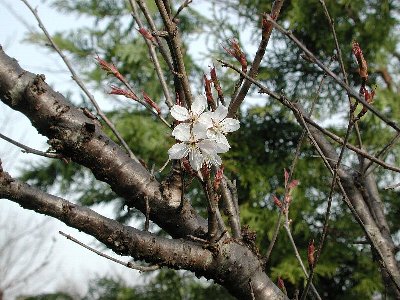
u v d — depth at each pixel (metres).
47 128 1.71
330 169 1.88
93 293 8.76
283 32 1.50
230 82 7.10
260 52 1.68
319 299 2.20
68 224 1.57
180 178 1.81
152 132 7.50
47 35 2.18
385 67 7.45
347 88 1.54
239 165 7.34
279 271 6.69
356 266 7.34
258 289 1.85
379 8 7.08
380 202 2.83
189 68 7.26
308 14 7.04
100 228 1.60
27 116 1.72
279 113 7.56
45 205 1.53
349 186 2.70
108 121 2.04
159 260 1.69
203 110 1.64
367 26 6.96
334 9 7.04
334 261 6.98
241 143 7.57
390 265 2.52
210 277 1.81
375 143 6.93
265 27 1.63
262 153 7.66
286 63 7.48
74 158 1.73
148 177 1.81
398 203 6.93
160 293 8.30
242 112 7.72
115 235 1.61
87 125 1.71
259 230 7.09
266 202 7.51
